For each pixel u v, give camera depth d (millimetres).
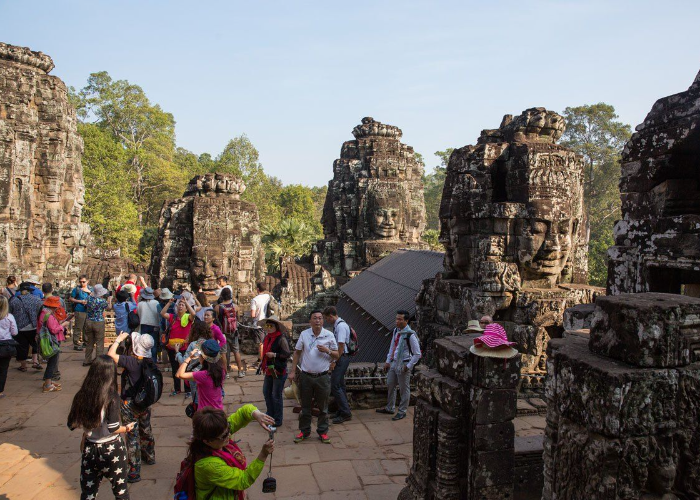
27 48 16438
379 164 25672
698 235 4684
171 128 69438
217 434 3834
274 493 6094
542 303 9086
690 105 4996
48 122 16828
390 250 24094
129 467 6277
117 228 39875
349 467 6789
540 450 5344
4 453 7078
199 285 15398
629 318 2973
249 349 13438
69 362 11750
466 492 4902
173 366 9648
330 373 8195
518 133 10133
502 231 9500
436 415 5105
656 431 2920
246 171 69250
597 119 47250
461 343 5359
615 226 5867
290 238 35812
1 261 14312
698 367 2994
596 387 2949
